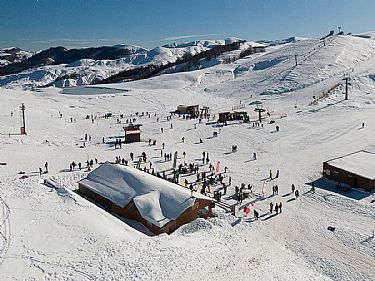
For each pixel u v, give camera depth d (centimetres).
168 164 5022
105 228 2930
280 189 4097
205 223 3142
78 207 3256
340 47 13825
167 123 7581
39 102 9550
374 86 9762
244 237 3031
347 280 2536
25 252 2542
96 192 3759
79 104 9838
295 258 2786
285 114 7850
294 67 12225
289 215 3469
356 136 6053
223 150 5625
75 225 2927
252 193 3981
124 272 2380
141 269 2417
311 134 6272
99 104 9869
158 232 3120
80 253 2569
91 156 5388
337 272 2622
